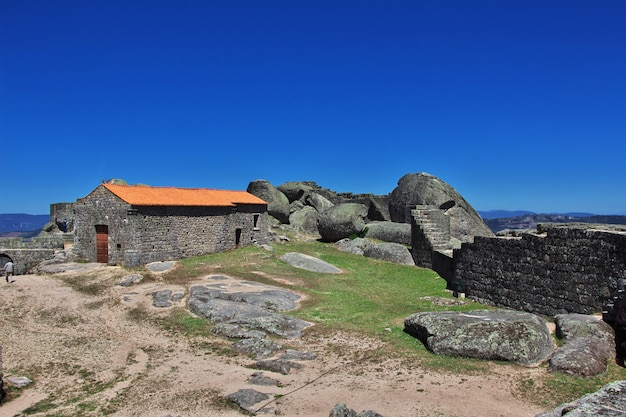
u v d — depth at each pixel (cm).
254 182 5416
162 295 2350
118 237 3011
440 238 3328
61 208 5331
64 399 1345
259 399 1208
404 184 4625
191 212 3331
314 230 5150
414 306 2236
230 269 3019
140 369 1542
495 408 1071
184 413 1182
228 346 1700
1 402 1331
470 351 1377
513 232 2359
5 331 2006
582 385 1130
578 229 1744
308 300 2370
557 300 1823
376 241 4141
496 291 2170
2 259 3331
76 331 1989
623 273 1561
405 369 1354
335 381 1310
